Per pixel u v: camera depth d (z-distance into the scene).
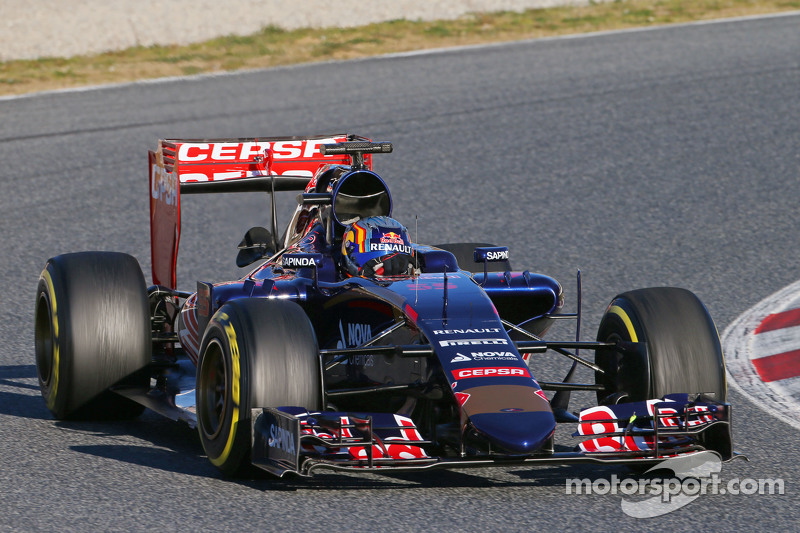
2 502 18.81
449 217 46.88
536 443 17.75
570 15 97.19
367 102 67.19
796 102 66.69
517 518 18.06
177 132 59.50
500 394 18.48
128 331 23.77
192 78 74.31
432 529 17.50
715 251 41.62
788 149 57.47
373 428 18.31
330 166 24.70
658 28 91.12
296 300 21.73
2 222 45.94
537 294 23.16
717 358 20.67
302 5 96.62
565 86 71.50
